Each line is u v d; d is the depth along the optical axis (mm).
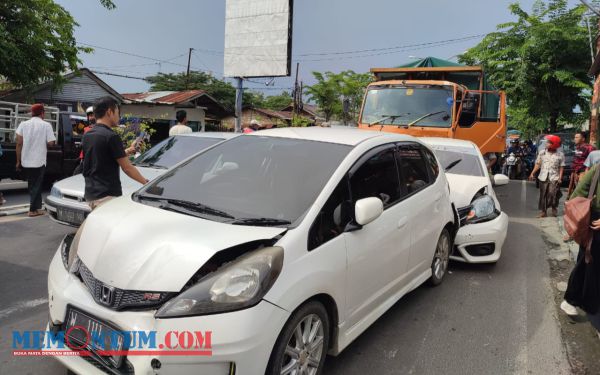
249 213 2957
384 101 9305
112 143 4320
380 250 3354
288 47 17297
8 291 4359
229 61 18531
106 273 2455
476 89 9789
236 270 2367
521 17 19828
